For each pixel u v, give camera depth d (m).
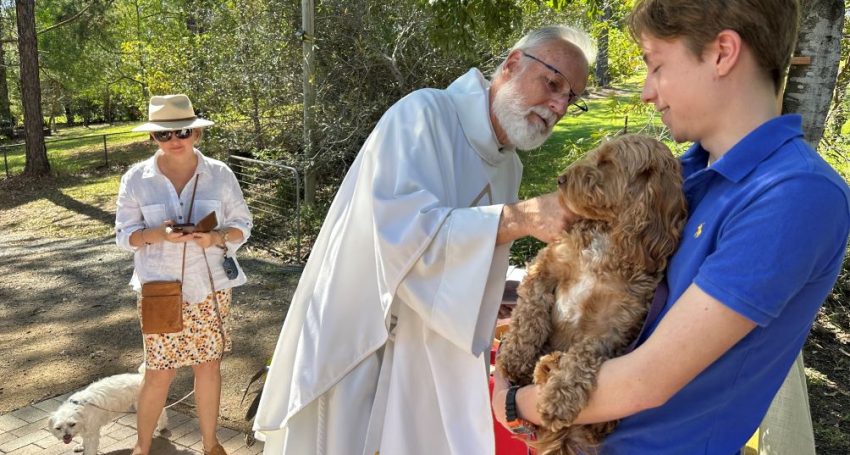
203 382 3.72
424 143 2.27
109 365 5.41
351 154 9.70
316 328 2.46
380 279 2.20
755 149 1.28
